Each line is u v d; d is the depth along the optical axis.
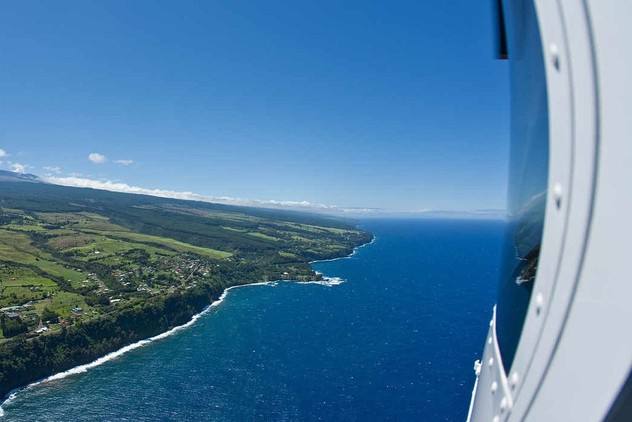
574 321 2.29
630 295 2.01
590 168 2.23
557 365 2.40
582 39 2.31
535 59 2.85
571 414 2.27
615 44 2.17
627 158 2.07
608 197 2.14
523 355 2.80
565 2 2.42
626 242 2.04
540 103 2.77
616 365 2.06
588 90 2.26
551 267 2.49
